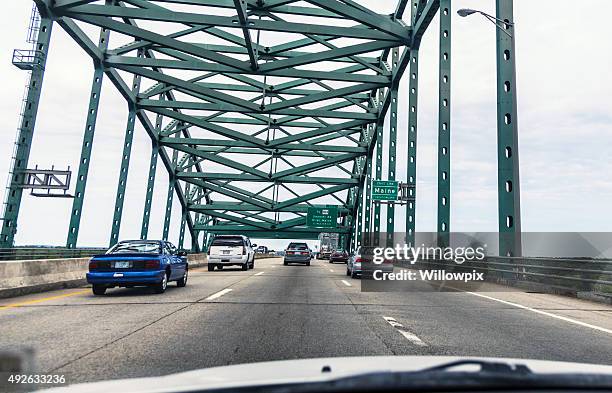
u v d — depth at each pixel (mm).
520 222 19219
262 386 2039
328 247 81250
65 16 34031
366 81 47781
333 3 35406
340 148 65438
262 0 36500
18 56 30938
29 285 13055
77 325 7828
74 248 36531
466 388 1989
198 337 6891
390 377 2025
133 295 12695
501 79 20594
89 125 40000
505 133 20172
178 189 78562
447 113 30359
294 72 45375
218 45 46438
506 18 20984
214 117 58844
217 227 88500
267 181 71688
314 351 6008
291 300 11875
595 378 2115
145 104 51719
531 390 2031
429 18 35125
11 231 29219
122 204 49094
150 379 2504
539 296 14219
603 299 12555
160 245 13945
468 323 8633
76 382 4512
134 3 36875
